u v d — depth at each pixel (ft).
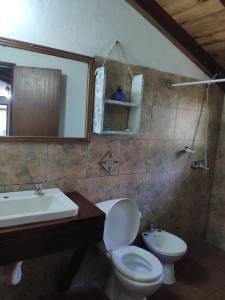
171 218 8.80
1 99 5.11
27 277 6.05
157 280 5.66
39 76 5.44
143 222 8.01
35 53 5.31
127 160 7.24
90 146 6.42
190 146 8.81
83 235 4.90
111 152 6.84
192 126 8.70
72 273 6.14
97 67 6.19
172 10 6.58
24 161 5.52
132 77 6.84
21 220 4.28
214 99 9.18
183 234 9.35
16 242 4.14
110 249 6.52
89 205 5.45
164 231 8.15
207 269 8.21
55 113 5.75
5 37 4.91
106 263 7.13
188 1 6.11
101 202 6.63
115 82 6.62
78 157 6.27
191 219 9.51
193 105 8.55
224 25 6.63
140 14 6.49
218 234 9.77
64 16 5.47
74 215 4.83
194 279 7.63
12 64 5.11
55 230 4.52
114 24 6.15
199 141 9.07
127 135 7.09
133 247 6.84
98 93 6.00
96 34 5.98
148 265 6.27
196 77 8.46
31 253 4.33
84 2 5.64
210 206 10.09
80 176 6.39
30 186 5.68
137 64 6.94
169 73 7.70
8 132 5.24
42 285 6.31
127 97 6.91
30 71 5.32
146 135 7.53
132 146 7.26
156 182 8.07
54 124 5.77
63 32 5.54
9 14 4.87
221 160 9.63
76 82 5.92
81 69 5.94
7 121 5.22
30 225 4.31
